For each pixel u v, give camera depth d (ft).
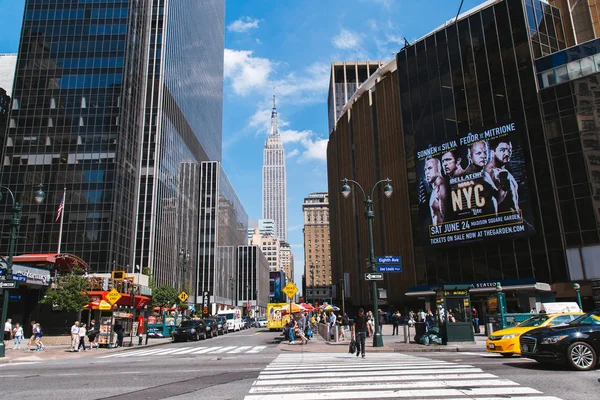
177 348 86.74
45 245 209.05
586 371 35.06
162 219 268.00
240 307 500.33
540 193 136.15
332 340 90.27
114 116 228.84
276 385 31.24
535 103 142.10
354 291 256.11
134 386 33.09
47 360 66.95
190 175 344.28
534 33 149.38
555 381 30.73
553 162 135.13
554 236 131.64
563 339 35.78
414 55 184.75
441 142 160.45
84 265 127.95
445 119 167.94
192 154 352.28
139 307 147.74
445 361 45.70
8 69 313.94
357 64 553.23
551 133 136.98
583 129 131.34
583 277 124.36
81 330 84.69
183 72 326.44
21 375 42.45
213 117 442.09
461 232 149.38
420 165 165.89
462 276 151.23
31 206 213.25
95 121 227.61
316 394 27.43
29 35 238.07
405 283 195.11
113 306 94.07
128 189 239.09
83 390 31.71
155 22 286.25
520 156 138.82
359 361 47.93
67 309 101.60
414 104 181.37
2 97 297.12
